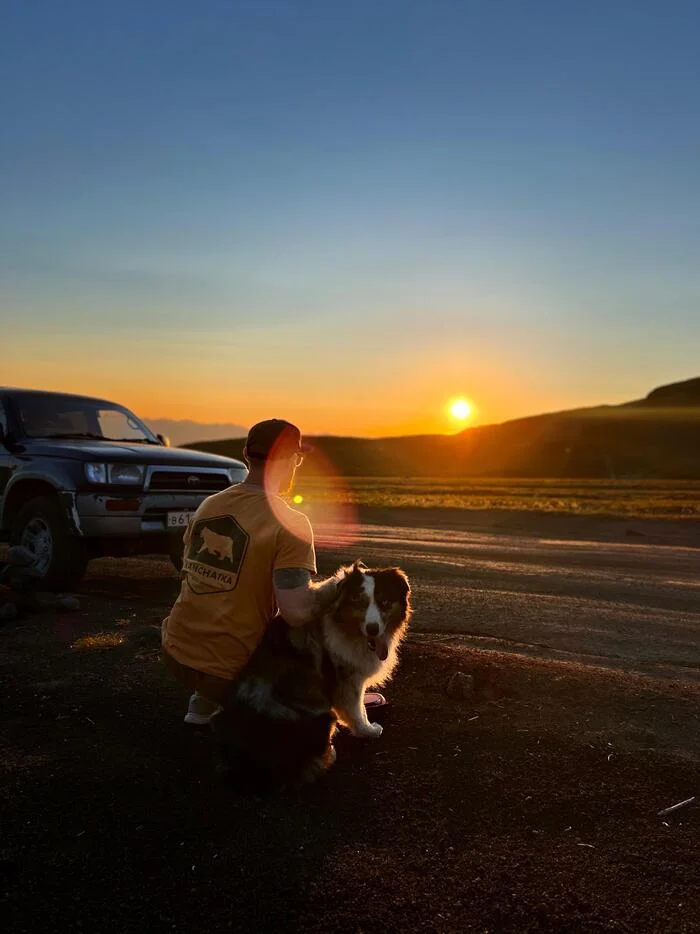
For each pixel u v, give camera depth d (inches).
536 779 162.4
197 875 127.3
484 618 322.0
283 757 155.1
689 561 566.3
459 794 156.6
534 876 128.6
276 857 132.9
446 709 199.0
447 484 3068.4
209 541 164.6
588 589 417.4
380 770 167.3
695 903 121.5
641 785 159.8
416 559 524.7
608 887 125.7
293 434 167.0
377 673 179.9
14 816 144.3
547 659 256.4
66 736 182.4
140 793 154.7
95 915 116.9
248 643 163.6
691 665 260.2
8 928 113.3
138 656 243.9
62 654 246.4
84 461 335.6
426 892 123.8
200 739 181.9
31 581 346.6
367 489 2338.8
